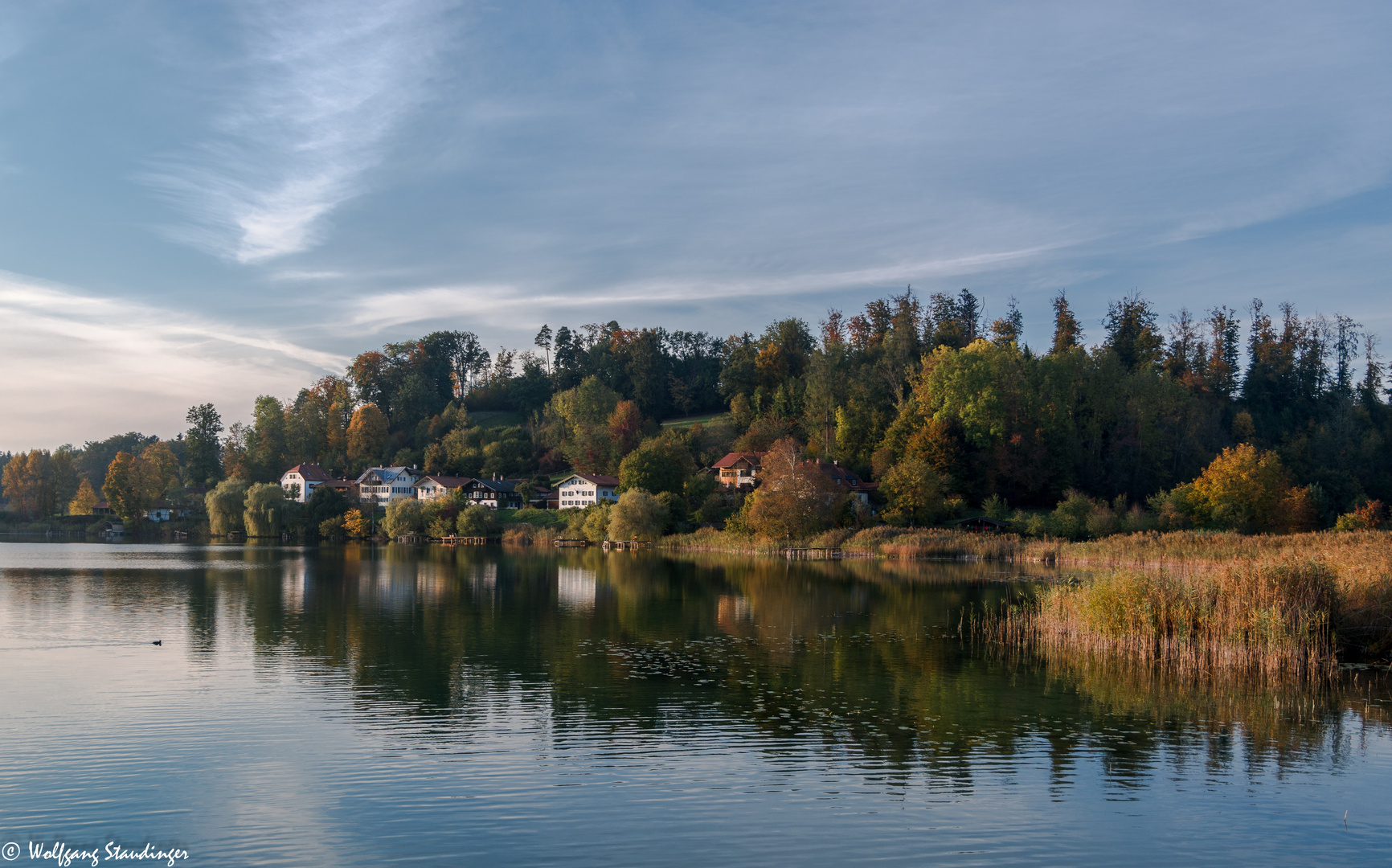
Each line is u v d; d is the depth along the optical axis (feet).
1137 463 436.76
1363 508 369.91
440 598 200.13
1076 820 64.44
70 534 610.24
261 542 520.83
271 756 77.25
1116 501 385.09
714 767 75.41
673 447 511.40
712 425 611.47
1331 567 132.16
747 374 645.10
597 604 189.67
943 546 328.29
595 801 67.05
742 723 89.15
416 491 616.39
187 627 150.41
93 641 134.62
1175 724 89.45
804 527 368.07
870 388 526.16
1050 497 426.10
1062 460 419.54
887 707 95.96
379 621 160.45
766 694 101.86
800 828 62.44
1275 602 116.98
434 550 425.28
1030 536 346.33
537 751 79.46
